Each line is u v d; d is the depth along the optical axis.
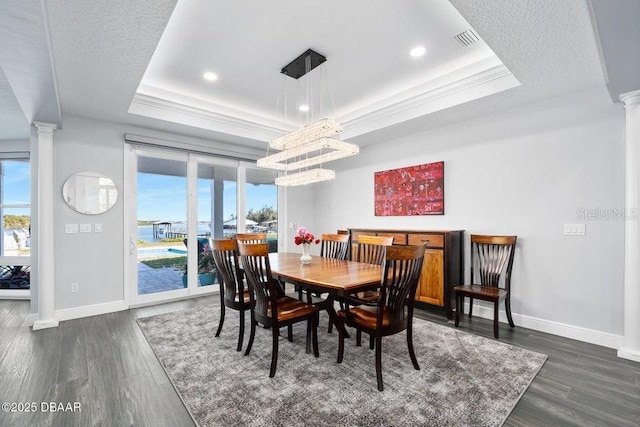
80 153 3.59
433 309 3.74
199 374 2.23
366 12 2.26
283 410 1.81
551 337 2.94
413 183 4.29
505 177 3.40
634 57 1.91
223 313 2.97
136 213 4.03
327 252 3.99
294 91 3.71
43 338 2.90
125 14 1.83
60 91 2.90
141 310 3.82
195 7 2.18
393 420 1.72
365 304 2.54
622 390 2.02
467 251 3.71
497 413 1.78
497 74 2.89
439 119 3.70
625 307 2.52
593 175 2.83
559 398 1.93
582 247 2.89
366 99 3.99
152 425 1.70
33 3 1.50
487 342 2.80
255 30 2.47
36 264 3.37
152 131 4.10
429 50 2.81
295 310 2.41
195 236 4.55
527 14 1.83
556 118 3.04
